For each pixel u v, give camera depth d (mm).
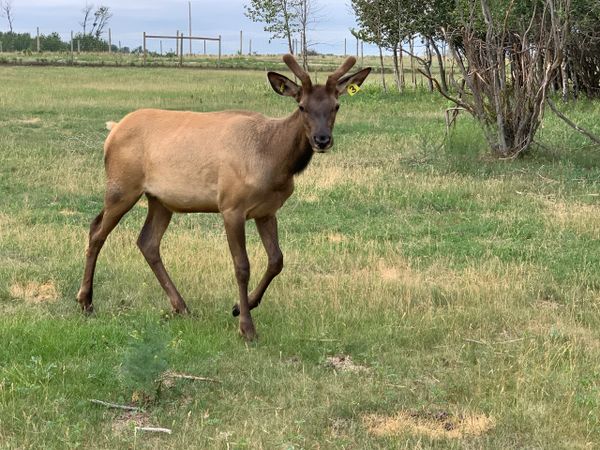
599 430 5023
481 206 11203
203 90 29688
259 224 6715
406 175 13062
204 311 7133
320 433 4949
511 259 8781
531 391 5508
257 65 50125
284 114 21984
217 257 8516
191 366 5836
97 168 13875
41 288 7750
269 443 4766
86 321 6809
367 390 5535
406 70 41156
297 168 6438
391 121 20547
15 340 6133
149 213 7191
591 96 24594
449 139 14977
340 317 6859
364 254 8938
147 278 7980
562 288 7781
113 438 4816
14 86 29781
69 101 24719
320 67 43719
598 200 11375
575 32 21156
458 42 25797
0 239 9148
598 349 6289
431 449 4754
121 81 34156
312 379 5695
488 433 4980
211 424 5000
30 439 4773
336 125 19469
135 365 5262
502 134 14688
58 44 72312
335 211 11008
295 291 7547
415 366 5992
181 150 6664
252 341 6402
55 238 9234
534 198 11562
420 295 7516
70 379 5598
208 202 6641
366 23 29578
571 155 14477
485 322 6863
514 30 16047
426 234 9914
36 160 14289
